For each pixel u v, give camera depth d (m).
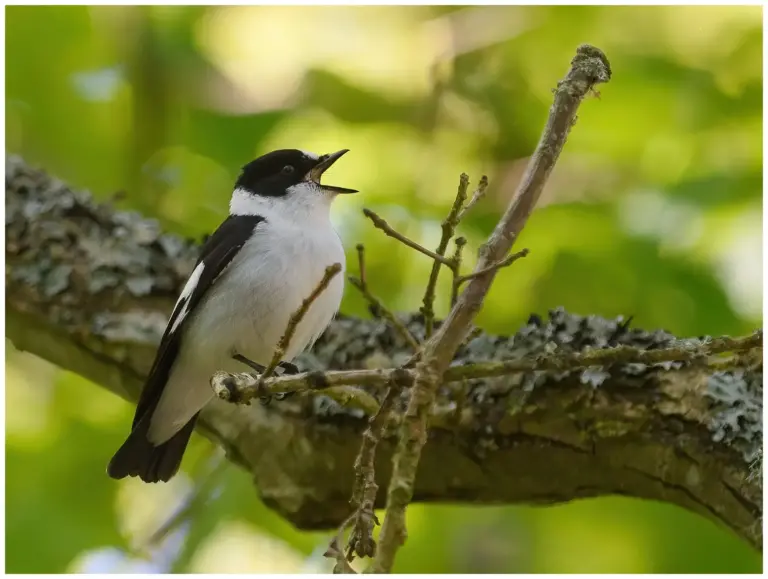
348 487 7.14
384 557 4.20
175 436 7.67
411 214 9.80
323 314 7.32
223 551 10.20
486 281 4.59
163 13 10.23
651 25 9.66
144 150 10.16
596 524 9.35
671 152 9.32
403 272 9.60
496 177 10.13
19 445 9.57
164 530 8.95
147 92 10.15
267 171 8.00
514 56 10.24
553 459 6.57
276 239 7.41
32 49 9.94
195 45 10.27
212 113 9.97
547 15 10.05
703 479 6.12
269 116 9.98
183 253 8.18
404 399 6.89
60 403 9.83
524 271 9.27
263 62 10.71
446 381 4.68
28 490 9.21
